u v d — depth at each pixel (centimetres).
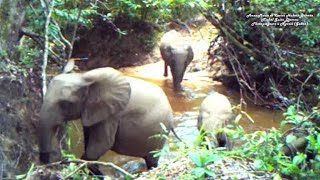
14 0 644
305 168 495
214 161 451
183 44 1202
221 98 757
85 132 740
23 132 647
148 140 761
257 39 1103
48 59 794
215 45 1259
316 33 1032
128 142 751
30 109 675
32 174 551
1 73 636
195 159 437
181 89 1177
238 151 480
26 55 720
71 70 780
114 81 709
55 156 661
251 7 1049
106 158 816
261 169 455
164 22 1426
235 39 1091
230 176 441
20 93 657
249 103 1088
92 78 694
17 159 615
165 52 1220
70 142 817
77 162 585
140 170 784
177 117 1001
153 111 764
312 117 550
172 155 554
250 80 1102
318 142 485
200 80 1234
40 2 728
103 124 718
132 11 1287
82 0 847
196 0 967
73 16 799
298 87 1055
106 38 1329
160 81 1248
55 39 768
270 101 1077
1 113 612
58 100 664
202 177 435
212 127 698
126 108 743
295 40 1075
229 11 1093
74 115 687
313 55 1054
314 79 1051
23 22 706
